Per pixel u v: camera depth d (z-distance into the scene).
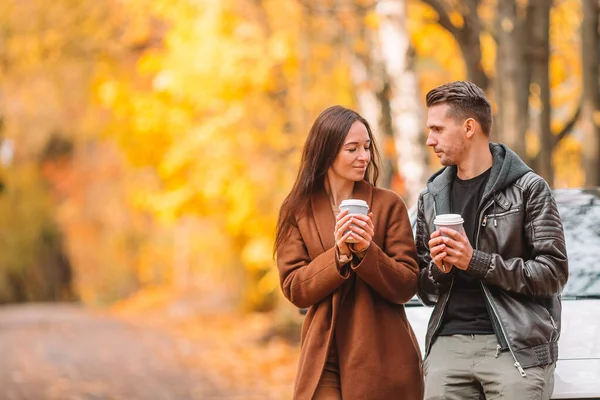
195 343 20.09
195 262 37.16
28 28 17.72
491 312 4.77
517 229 4.79
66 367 15.68
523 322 4.70
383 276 4.76
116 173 39.38
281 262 5.06
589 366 5.23
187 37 17.38
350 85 15.91
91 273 47.09
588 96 10.98
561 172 16.19
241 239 20.12
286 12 16.88
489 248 4.82
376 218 5.01
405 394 4.83
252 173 17.77
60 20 17.73
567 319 5.54
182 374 14.77
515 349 4.69
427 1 11.38
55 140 38.75
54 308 42.25
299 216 5.07
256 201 17.84
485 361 4.79
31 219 45.81
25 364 16.19
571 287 5.95
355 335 4.85
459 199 4.97
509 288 4.67
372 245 4.73
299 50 16.55
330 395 4.90
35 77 20.33
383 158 13.81
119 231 42.00
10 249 47.16
